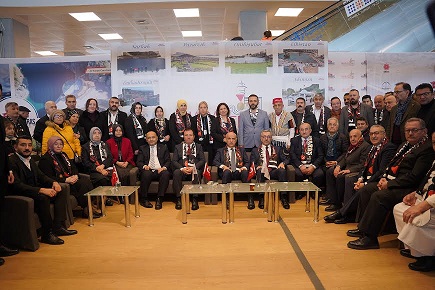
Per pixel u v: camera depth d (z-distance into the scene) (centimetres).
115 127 550
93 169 502
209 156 587
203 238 380
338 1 774
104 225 430
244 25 834
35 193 365
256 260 321
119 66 637
